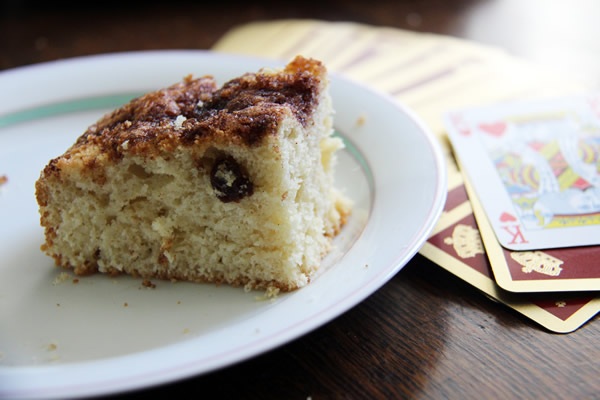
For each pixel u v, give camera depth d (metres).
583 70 0.36
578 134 0.28
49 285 0.23
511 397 0.19
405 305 0.21
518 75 0.33
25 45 0.41
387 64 0.35
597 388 0.19
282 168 0.22
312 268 0.23
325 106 0.25
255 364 0.20
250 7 0.45
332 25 0.40
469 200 0.25
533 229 0.23
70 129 0.31
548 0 0.46
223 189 0.22
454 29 0.42
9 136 0.30
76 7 0.46
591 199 0.24
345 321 0.21
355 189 0.26
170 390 0.19
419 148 0.26
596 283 0.21
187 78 0.26
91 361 0.20
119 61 0.33
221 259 0.23
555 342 0.20
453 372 0.19
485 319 0.21
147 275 0.24
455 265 0.22
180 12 0.45
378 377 0.19
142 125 0.23
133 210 0.23
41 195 0.23
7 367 0.20
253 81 0.24
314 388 0.19
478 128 0.29
